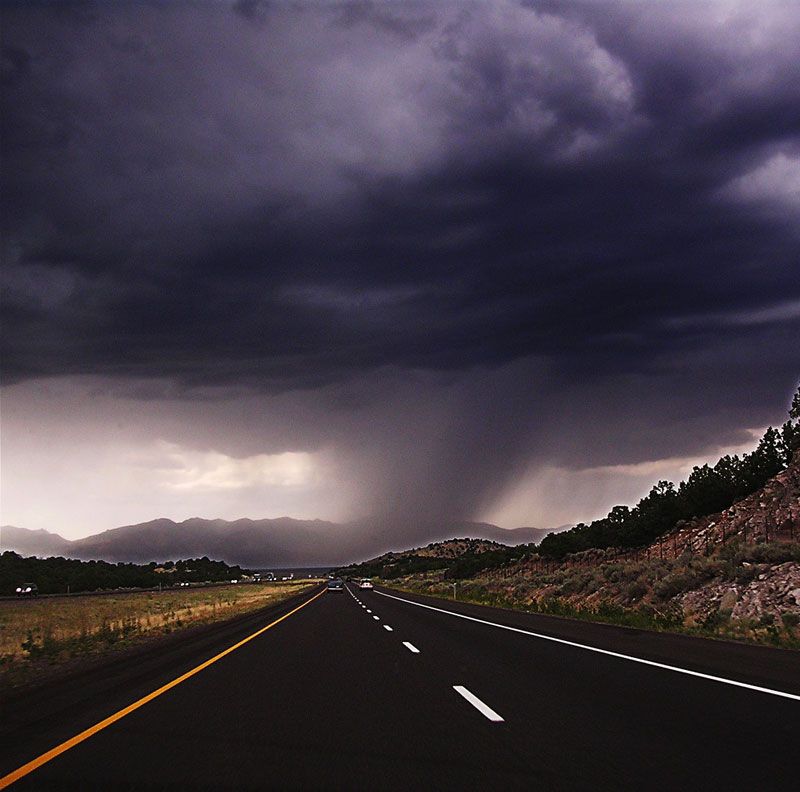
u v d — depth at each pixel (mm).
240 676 13750
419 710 9945
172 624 32156
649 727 8578
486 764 7125
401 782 6594
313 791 6375
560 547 70125
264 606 48500
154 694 11828
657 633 20688
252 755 7668
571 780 6527
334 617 31875
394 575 190625
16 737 8836
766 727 8469
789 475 40438
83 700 11570
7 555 139625
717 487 51406
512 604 40938
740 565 27703
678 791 6148
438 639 20359
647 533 57094
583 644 18078
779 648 16156
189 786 6574
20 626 34281
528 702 10336
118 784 6684
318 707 10336
